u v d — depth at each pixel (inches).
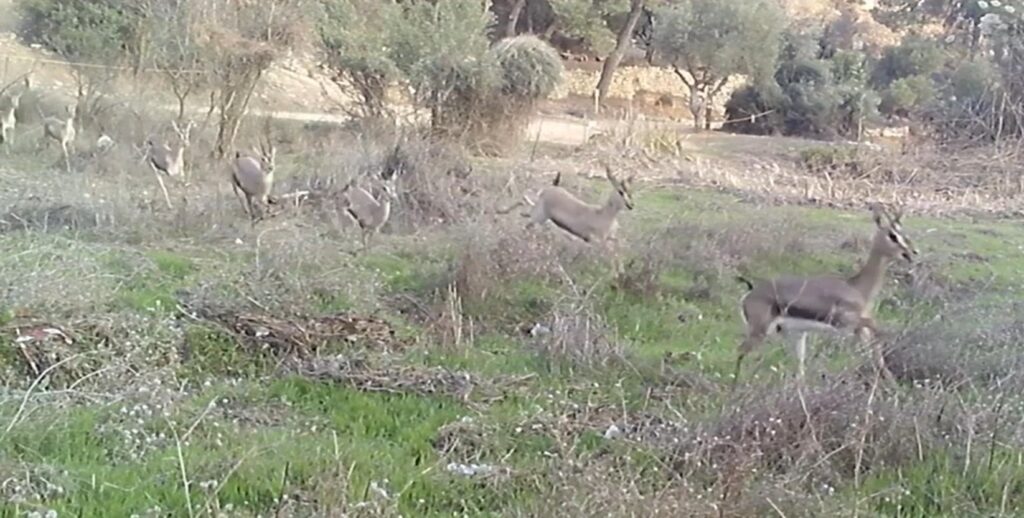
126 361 319.0
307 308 383.6
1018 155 898.1
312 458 261.0
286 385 320.2
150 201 560.7
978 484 266.4
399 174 607.2
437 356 354.6
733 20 1250.6
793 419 279.0
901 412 287.1
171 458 256.7
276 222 535.8
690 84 1389.0
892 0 1819.6
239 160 561.0
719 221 594.2
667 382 342.0
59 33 821.9
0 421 268.7
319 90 1007.0
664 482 250.1
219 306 374.0
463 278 422.3
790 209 689.0
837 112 1259.8
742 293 462.3
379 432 290.2
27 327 326.6
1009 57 1026.7
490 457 275.3
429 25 876.0
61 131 697.6
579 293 410.0
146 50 799.1
